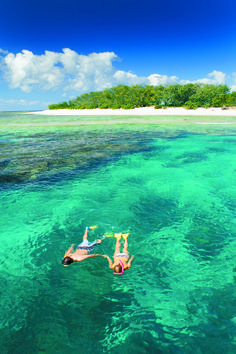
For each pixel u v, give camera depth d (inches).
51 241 228.2
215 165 477.4
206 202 310.8
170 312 147.3
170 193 341.1
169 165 480.1
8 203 308.8
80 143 711.1
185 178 403.5
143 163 494.3
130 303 154.4
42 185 371.9
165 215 277.0
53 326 138.1
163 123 1256.8
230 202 310.5
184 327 136.8
